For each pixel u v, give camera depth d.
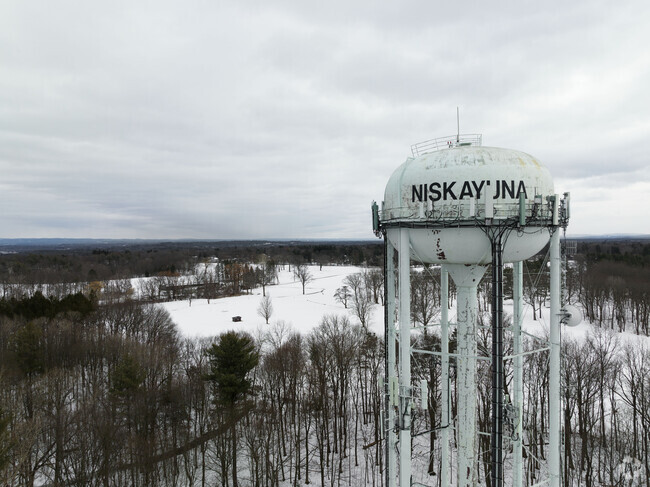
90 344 55.38
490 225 17.73
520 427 21.38
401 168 20.28
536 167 18.77
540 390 43.12
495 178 18.02
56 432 35.53
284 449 41.75
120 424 39.75
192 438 43.62
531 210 17.95
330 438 46.75
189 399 44.66
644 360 48.28
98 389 43.88
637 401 43.94
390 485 20.66
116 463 35.91
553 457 18.84
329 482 39.78
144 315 72.81
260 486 37.94
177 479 38.91
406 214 19.14
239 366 41.41
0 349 50.44
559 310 18.97
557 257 18.98
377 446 41.28
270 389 47.59
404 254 19.19
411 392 19.25
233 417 38.81
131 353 50.72
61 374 44.25
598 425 43.47
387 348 22.11
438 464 39.72
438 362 41.84
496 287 18.00
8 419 28.69
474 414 21.16
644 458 39.19
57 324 59.06
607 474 38.06
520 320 22.09
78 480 32.38
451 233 18.34
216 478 39.78
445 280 23.64
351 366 52.19
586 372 44.59
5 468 28.67
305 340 65.44
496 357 18.05
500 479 17.97
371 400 50.91
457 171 18.25
